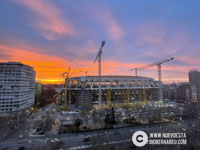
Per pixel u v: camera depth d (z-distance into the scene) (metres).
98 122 82.75
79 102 154.62
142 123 84.12
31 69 136.38
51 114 114.62
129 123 82.62
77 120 77.06
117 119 88.00
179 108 131.00
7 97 104.44
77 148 50.12
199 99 187.75
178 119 94.88
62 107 146.12
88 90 156.75
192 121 90.25
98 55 151.38
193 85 188.25
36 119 99.81
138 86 191.62
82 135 64.62
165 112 110.81
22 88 113.19
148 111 110.25
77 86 163.00
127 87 176.88
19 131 72.12
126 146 47.81
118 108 140.75
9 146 52.81
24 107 118.00
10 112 98.69
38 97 180.25
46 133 68.62
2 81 104.69
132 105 159.12
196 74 199.75
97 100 174.62
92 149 46.53
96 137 54.03
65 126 78.44
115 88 169.12
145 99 187.38
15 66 109.94
